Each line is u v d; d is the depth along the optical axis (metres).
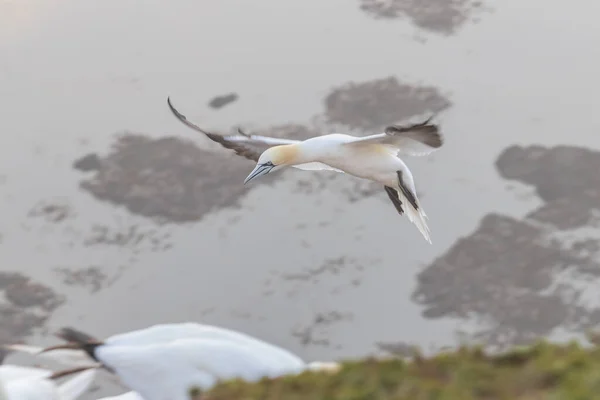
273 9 23.47
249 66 22.19
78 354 9.30
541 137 20.61
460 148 20.45
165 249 18.81
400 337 17.17
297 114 21.05
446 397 4.42
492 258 18.45
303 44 22.56
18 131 21.00
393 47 22.34
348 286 18.05
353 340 17.19
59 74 22.11
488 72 21.88
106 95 21.75
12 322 17.47
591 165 19.98
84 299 18.03
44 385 8.65
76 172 20.25
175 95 21.61
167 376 7.88
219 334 8.33
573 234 18.83
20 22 23.20
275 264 18.39
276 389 4.84
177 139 20.61
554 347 4.85
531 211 19.23
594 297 17.84
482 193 19.66
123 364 8.20
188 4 23.73
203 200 19.52
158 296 18.05
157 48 22.69
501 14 22.97
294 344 17.20
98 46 22.77
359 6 23.33
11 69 22.22
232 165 20.03
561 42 22.50
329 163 8.66
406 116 20.95
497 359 4.79
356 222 19.09
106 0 23.78
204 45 22.67
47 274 18.44
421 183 19.86
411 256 18.55
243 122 20.89
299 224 19.05
